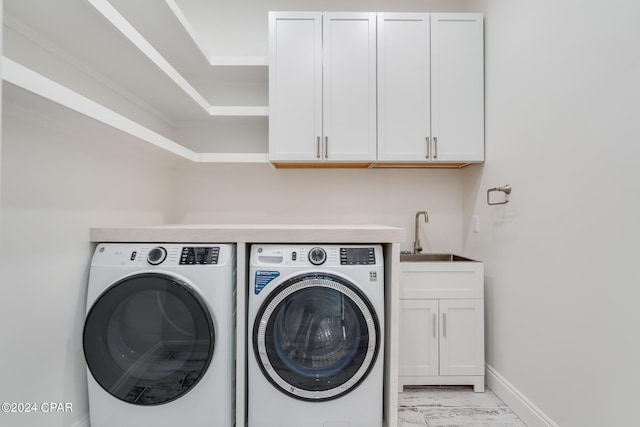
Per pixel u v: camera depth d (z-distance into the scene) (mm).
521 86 1582
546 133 1399
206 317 1291
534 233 1472
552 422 1338
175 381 1299
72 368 1274
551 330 1353
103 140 1400
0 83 751
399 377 1780
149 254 1333
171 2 1451
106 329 1284
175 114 2074
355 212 2348
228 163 2080
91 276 1312
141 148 1576
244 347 1389
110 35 1140
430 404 1665
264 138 2340
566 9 1287
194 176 2350
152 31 1628
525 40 1551
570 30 1265
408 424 1503
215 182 2354
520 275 1574
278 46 1938
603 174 1109
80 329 1320
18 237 1059
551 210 1361
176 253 1344
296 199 2357
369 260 1383
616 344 1056
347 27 1937
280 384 1340
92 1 966
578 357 1207
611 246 1075
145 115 1894
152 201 2023
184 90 1658
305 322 1375
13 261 1042
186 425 1318
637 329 988
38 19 1045
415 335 1794
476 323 1800
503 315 1717
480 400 1705
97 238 1378
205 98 2309
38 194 1133
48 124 1148
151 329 1331
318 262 1355
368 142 1950
